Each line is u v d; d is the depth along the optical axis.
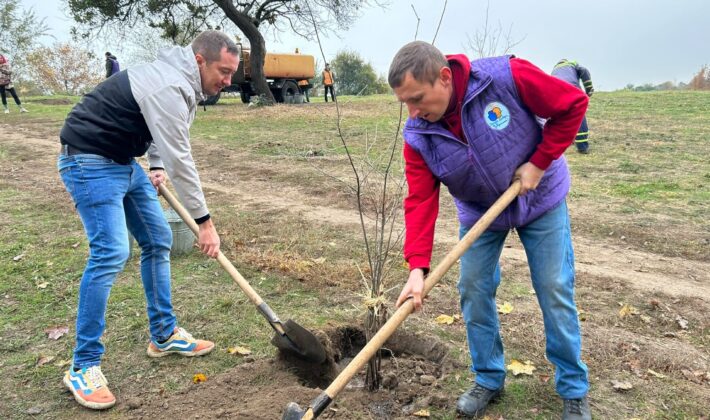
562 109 2.50
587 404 3.06
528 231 2.87
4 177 9.60
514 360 3.65
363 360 2.58
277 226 6.71
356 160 10.27
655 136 12.36
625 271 5.27
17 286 5.00
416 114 2.58
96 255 3.25
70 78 39.66
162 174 3.80
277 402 3.22
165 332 3.80
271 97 23.22
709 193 7.75
